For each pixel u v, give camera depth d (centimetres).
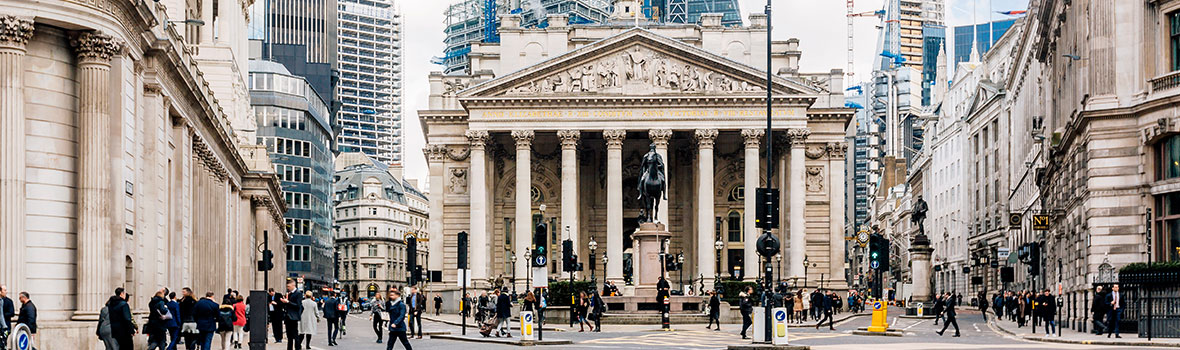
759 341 4575
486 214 12788
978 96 15300
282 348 5228
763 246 4731
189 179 6538
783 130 12356
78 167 4525
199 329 4144
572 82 12369
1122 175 5647
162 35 5406
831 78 13550
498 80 12312
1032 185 11525
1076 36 6538
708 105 12319
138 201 5034
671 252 13425
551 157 13450
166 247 5784
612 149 12312
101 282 4491
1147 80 5572
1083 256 6122
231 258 9031
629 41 12362
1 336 3250
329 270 18250
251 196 9888
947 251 17575
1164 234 5506
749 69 12262
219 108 8006
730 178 13425
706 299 8881
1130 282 5188
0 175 4231
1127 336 5353
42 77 4434
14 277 4250
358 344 5781
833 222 13288
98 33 4478
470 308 11075
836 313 10900
